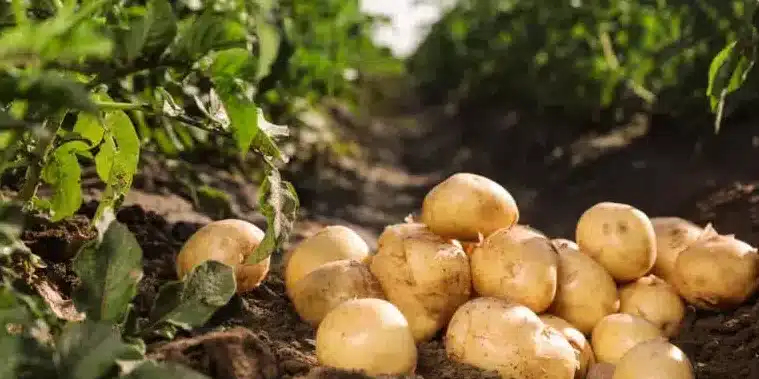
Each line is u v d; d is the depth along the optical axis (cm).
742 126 197
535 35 273
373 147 350
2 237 89
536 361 95
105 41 83
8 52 81
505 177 278
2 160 90
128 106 95
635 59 229
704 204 165
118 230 89
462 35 398
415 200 248
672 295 110
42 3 99
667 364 95
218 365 89
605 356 103
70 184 104
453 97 463
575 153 253
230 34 94
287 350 97
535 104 320
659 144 221
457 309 103
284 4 208
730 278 110
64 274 104
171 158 141
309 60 202
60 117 96
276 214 96
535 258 102
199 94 123
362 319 93
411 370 94
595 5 237
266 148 99
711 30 171
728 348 107
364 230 184
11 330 88
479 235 105
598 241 109
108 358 81
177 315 91
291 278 110
